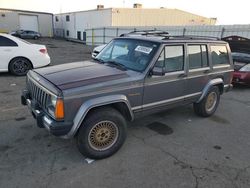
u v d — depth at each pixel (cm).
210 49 479
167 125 474
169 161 345
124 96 339
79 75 332
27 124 441
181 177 309
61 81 310
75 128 302
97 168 320
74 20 4362
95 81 317
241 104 644
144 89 364
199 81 464
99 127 328
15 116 476
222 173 322
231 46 918
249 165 345
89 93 305
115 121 338
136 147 380
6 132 407
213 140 420
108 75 338
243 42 879
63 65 397
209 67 478
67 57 1517
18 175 297
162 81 388
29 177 295
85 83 309
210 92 500
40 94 331
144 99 371
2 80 765
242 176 318
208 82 486
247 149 393
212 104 527
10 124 438
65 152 354
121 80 335
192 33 1742
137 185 290
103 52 459
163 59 386
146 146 385
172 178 307
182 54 419
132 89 348
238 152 382
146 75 361
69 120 298
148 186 289
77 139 322
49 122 299
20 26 4406
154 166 330
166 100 409
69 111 295
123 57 407
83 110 301
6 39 805
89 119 315
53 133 294
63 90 289
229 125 491
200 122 498
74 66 384
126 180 298
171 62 402
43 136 397
